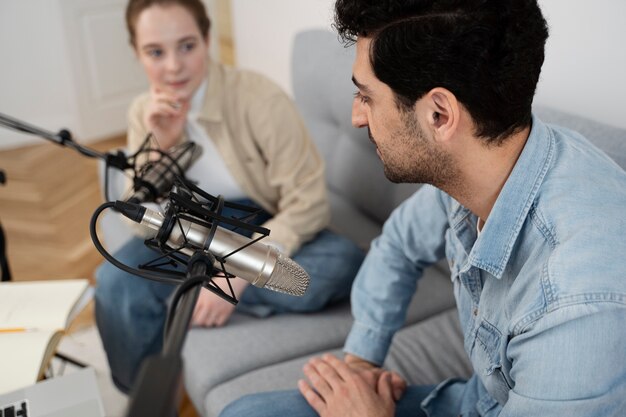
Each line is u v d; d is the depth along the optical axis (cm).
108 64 379
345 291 164
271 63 301
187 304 57
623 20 140
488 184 86
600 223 77
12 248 276
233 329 155
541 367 75
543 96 166
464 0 74
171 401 41
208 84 167
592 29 147
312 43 203
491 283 92
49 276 256
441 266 173
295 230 164
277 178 169
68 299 135
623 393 72
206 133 169
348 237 187
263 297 160
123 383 176
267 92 169
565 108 161
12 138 377
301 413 115
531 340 77
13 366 115
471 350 100
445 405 116
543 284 76
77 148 121
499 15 74
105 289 164
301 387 118
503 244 85
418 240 121
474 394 110
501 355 86
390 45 78
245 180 172
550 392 74
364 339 127
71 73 367
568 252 75
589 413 73
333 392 114
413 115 82
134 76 391
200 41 163
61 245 277
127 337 166
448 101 78
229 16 362
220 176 174
